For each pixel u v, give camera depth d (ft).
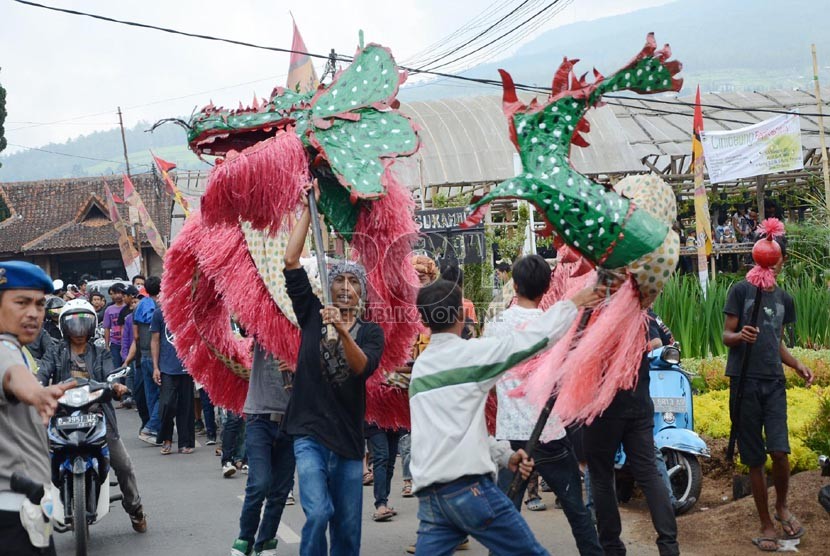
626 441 19.19
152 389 42.04
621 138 72.08
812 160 78.18
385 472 26.35
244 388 24.66
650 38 14.94
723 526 23.38
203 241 22.09
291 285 18.01
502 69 15.46
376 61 19.84
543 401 16.34
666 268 15.37
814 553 21.09
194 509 28.55
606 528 19.27
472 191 73.20
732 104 82.69
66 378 23.86
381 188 18.63
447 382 14.79
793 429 27.12
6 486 12.55
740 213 76.18
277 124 19.88
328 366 17.48
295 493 30.50
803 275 52.42
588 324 16.89
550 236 16.38
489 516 14.53
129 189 79.41
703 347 38.17
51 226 147.13
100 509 23.12
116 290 51.80
